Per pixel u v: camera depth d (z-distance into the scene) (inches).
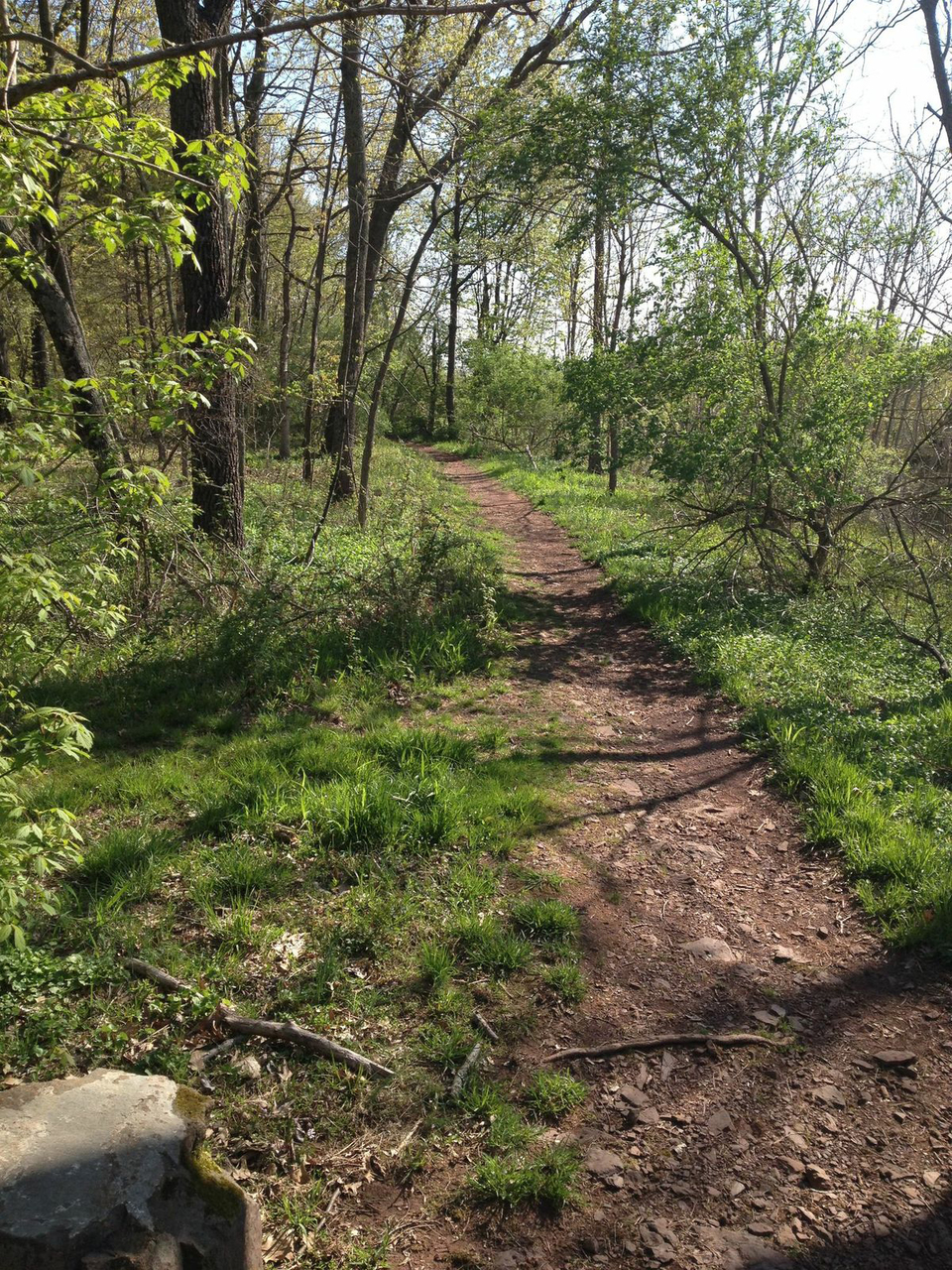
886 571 404.5
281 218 853.8
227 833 182.5
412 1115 119.2
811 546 443.8
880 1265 99.5
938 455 399.2
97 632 282.0
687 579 434.9
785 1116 121.6
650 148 436.1
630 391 437.1
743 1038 135.9
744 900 176.1
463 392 1517.0
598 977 150.7
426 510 551.8
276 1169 110.2
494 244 534.6
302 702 266.8
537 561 536.7
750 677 297.7
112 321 848.3
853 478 424.8
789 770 225.9
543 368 997.2
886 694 277.3
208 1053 125.0
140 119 147.3
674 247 430.6
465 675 310.0
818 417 403.9
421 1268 99.3
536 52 488.1
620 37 419.2
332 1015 135.3
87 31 356.8
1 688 126.6
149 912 155.9
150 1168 86.7
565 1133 118.7
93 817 189.3
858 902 172.1
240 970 141.9
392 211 571.5
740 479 424.5
